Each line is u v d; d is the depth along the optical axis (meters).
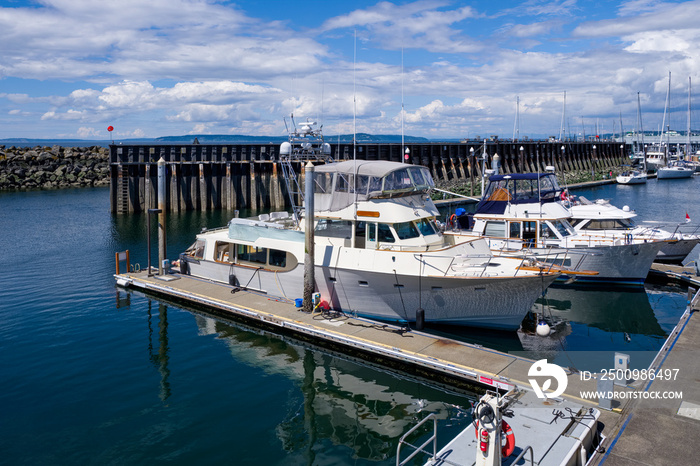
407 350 13.36
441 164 60.31
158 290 19.98
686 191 62.06
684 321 15.10
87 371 13.57
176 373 13.50
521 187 22.47
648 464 8.30
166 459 9.66
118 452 9.88
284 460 9.70
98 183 64.56
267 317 16.14
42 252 28.34
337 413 11.50
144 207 44.00
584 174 82.81
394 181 16.31
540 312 18.91
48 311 18.47
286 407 11.76
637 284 21.72
